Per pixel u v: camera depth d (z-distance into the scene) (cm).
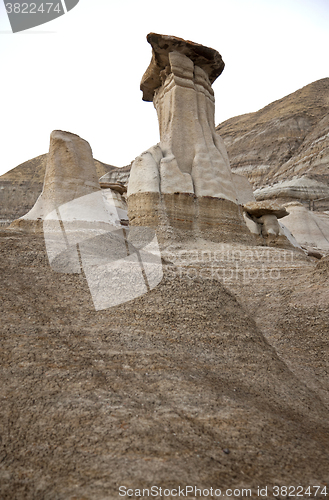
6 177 5062
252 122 7462
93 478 246
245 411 348
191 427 310
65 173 914
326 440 335
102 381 358
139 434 291
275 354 506
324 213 2756
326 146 4762
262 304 671
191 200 1131
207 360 442
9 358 367
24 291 502
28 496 233
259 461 282
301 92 7181
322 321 571
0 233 691
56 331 429
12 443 274
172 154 1184
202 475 257
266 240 1427
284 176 5128
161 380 377
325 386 450
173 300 552
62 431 288
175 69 1240
